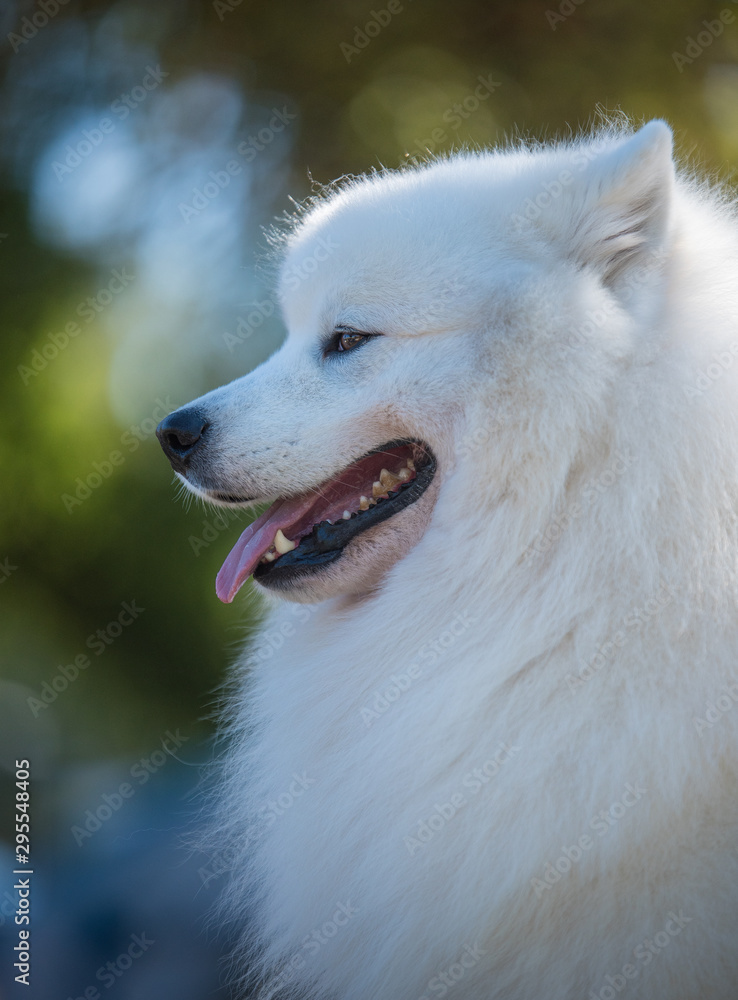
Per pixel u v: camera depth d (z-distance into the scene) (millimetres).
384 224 4879
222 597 5129
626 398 4312
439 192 4973
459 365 4641
